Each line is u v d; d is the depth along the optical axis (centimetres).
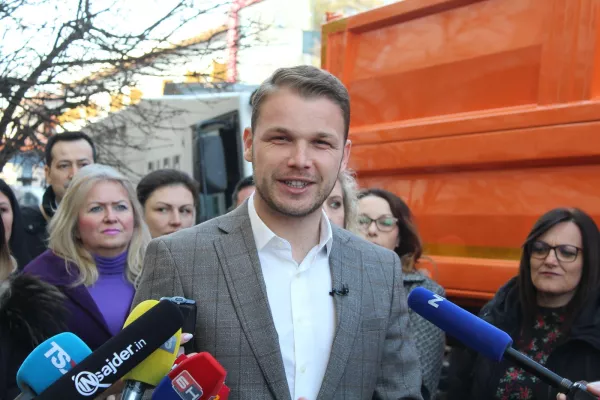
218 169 647
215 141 652
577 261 262
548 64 307
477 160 336
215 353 169
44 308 235
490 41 338
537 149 307
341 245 193
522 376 265
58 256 278
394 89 394
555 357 256
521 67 321
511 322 281
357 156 410
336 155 174
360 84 418
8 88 608
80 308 265
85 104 649
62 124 679
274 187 171
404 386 186
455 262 348
